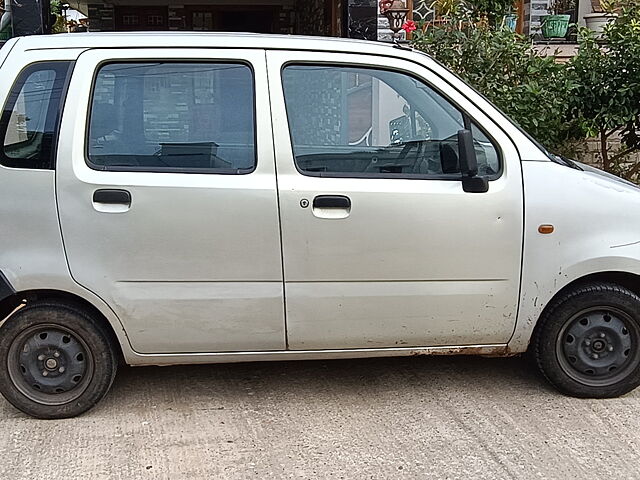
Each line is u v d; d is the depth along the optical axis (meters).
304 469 3.24
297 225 3.56
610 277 3.92
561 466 3.27
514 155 3.73
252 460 3.32
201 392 4.06
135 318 3.58
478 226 3.66
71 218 3.47
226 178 3.54
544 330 3.89
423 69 3.76
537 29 9.55
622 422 3.71
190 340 3.65
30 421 3.71
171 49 3.58
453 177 3.69
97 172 3.49
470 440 3.51
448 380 4.23
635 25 6.74
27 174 3.46
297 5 12.88
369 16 7.00
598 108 7.03
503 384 4.17
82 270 3.51
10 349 3.63
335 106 3.69
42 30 6.39
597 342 3.91
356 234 3.59
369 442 3.49
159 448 3.43
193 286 3.57
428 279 3.69
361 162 3.68
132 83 3.56
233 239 3.54
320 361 4.52
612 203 3.76
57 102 3.50
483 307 3.76
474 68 6.67
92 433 3.58
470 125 3.76
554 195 3.71
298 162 3.60
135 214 3.48
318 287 3.63
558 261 3.74
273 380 4.23
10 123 3.47
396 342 3.79
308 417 3.76
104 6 12.58
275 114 3.60
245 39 3.66
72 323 3.61
